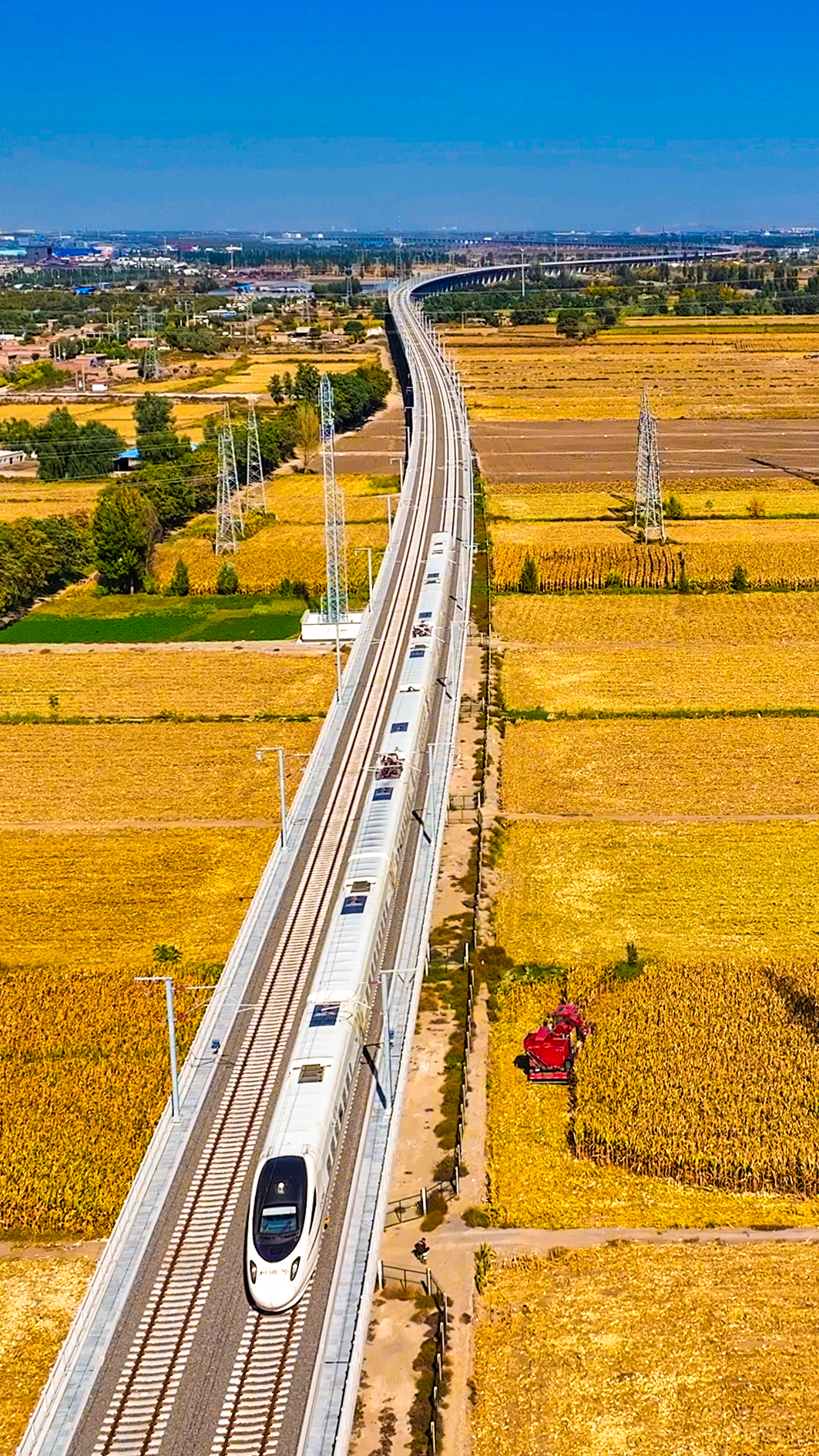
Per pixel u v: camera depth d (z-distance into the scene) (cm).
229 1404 5947
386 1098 7869
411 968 9106
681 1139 8231
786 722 15362
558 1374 6644
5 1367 6850
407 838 11288
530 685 16775
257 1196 6762
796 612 19638
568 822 12825
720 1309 7006
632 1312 7006
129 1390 6034
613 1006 9688
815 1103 8544
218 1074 8269
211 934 10962
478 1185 8019
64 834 12912
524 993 9919
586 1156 8294
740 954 10425
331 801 12131
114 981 10256
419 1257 7406
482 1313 7044
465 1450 6253
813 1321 6919
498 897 11419
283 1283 6412
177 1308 6494
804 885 11531
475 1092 8869
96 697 16700
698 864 11944
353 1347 6034
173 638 19275
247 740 15162
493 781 13800
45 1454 5716
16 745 15188
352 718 14150
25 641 19362
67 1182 8069
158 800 13625
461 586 18925
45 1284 7425
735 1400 6456
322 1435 5728
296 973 9356
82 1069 9206
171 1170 7450
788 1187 8031
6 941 10931
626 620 19400
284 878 10731
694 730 15162
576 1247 7506
